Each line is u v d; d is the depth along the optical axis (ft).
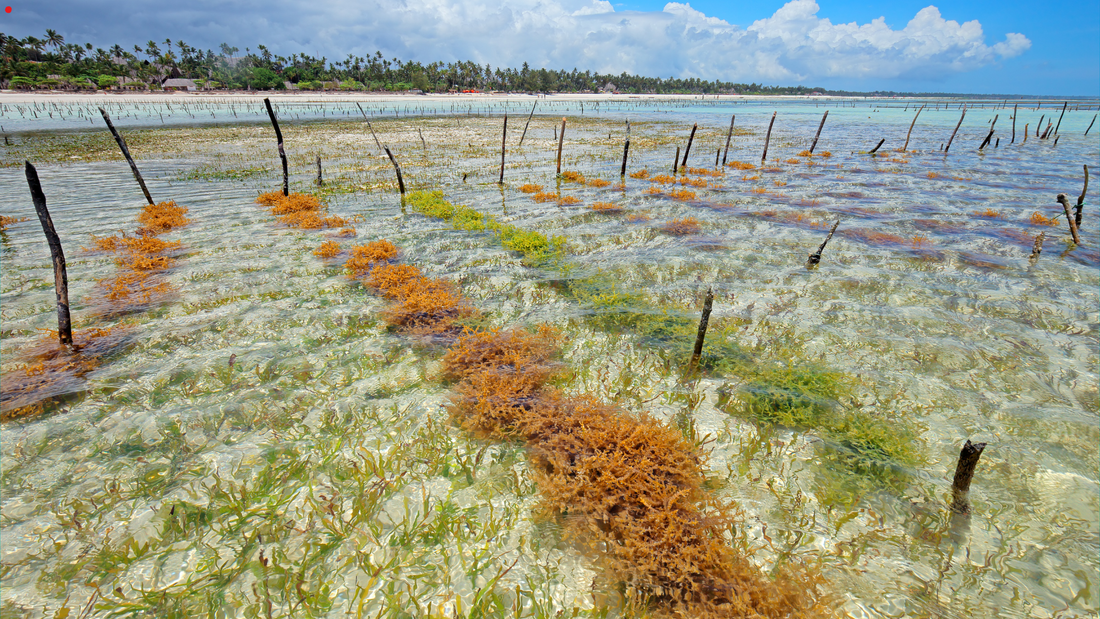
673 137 122.01
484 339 21.74
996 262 34.47
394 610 11.28
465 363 20.56
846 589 11.70
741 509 13.94
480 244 38.14
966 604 11.44
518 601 11.47
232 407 18.42
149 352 22.27
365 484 14.87
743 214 47.03
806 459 15.92
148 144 98.68
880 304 27.73
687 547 11.73
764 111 274.16
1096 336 24.16
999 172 72.64
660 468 13.84
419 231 41.57
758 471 15.40
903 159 86.74
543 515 13.61
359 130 133.08
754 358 21.91
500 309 27.35
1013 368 21.34
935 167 77.51
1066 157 90.07
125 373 20.52
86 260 33.91
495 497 14.48
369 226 43.11
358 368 21.24
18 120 155.12
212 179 63.62
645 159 84.74
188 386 19.72
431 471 15.43
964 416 18.16
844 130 146.82
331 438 16.96
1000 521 13.64
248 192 56.24
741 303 27.89
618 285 30.55
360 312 26.40
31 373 20.29
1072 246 37.83
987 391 19.72
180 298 27.91
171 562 12.35
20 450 16.01
